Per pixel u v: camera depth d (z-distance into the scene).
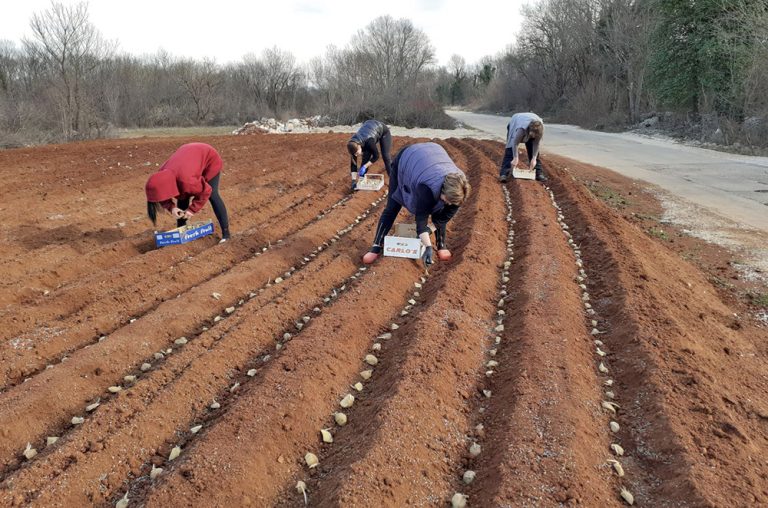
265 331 5.13
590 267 6.71
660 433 3.68
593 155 17.52
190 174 6.71
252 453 3.48
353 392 4.36
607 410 4.04
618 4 33.28
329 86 40.59
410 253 6.70
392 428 3.64
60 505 3.16
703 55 22.55
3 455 3.65
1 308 5.69
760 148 18.38
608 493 3.23
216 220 8.67
